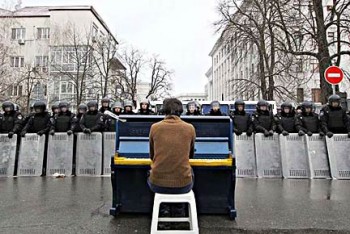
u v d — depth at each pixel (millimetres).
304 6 18297
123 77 40531
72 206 5938
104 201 6336
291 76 22172
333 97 10023
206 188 5254
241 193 7270
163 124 4305
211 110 9984
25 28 46094
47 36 45938
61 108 10695
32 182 8711
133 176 5273
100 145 10219
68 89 41312
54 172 10133
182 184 4121
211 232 4535
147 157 5133
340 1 17516
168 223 4457
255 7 24234
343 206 6000
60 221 5012
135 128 5328
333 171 9602
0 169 9992
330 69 11156
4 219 5117
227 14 25734
